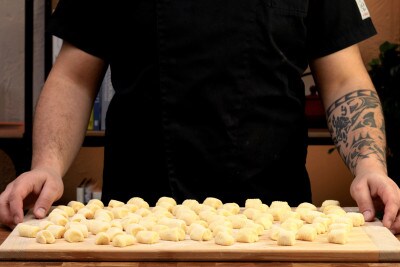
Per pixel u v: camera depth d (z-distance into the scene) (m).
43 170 1.49
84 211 1.40
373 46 3.49
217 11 1.65
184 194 1.68
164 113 1.67
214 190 1.69
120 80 1.72
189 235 1.26
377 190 1.40
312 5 1.71
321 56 1.74
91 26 1.70
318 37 1.73
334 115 1.69
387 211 1.34
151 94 1.67
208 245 1.19
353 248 1.18
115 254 1.16
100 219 1.34
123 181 1.72
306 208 1.45
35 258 1.17
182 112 1.67
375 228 1.32
